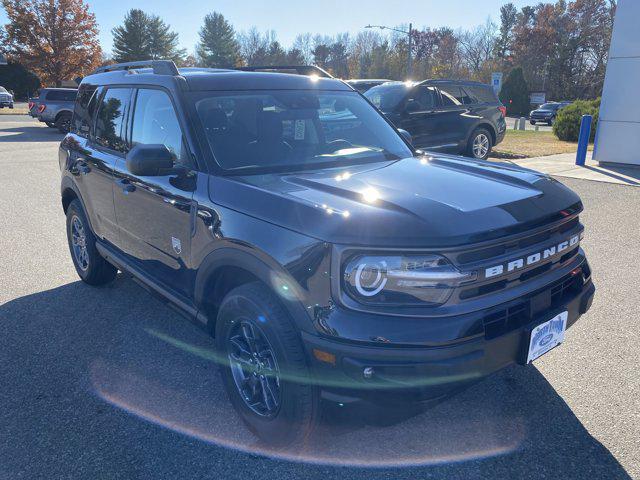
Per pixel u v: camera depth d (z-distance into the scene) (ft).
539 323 8.27
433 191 8.85
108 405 10.55
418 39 281.95
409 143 13.06
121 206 12.82
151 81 11.93
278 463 8.92
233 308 9.03
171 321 14.29
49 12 145.07
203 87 11.22
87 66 151.02
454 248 7.41
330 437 9.51
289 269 7.95
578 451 9.05
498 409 10.26
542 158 43.91
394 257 7.41
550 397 10.57
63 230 23.30
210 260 9.55
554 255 8.79
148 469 8.80
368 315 7.46
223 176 9.86
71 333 13.57
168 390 11.09
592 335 13.00
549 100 231.71
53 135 67.26
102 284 16.62
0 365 12.06
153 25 222.28
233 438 9.58
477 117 38.34
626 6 36.37
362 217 7.67
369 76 252.62
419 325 7.38
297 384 8.07
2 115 103.40
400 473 8.66
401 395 7.36
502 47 268.82
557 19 229.04
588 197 28.35
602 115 38.75
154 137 11.62
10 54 147.54
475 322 7.55
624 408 10.16
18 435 9.68
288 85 12.30
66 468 8.85
